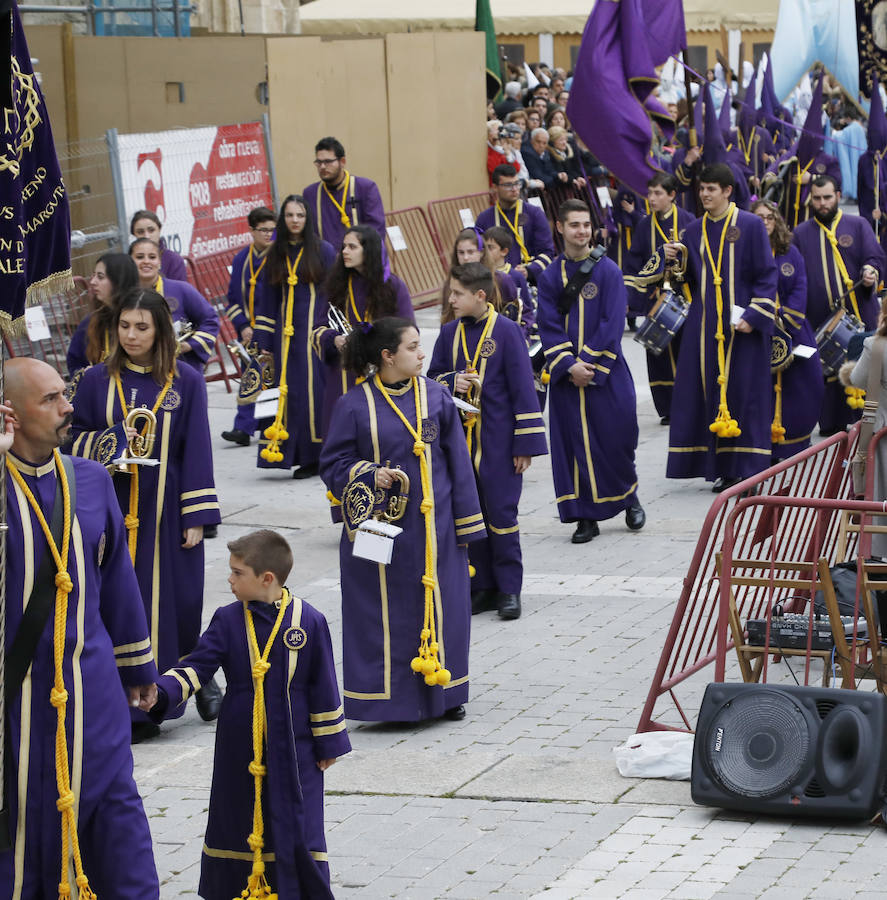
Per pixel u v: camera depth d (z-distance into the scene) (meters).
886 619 8.54
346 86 25.53
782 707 7.39
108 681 5.90
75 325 18.88
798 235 16.94
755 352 14.41
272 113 24.05
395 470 8.75
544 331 12.97
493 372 10.85
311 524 13.80
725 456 14.59
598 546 12.84
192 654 6.70
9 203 5.52
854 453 9.95
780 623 8.50
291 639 6.63
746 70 39.56
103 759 5.83
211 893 6.77
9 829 5.68
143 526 8.94
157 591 8.98
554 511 14.23
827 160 23.98
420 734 8.86
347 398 8.98
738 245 14.38
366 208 17.38
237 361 19.55
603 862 6.99
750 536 12.48
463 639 9.07
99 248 19.69
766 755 7.36
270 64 23.94
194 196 21.02
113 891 5.82
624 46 17.98
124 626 6.18
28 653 5.71
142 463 8.60
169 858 7.32
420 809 7.73
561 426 12.96
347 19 33.88
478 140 28.23
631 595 11.34
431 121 27.23
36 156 5.80
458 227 27.59
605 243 25.70
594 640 10.35
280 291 15.55
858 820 7.22
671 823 7.38
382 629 8.91
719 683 7.59
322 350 13.60
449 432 9.07
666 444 16.78
